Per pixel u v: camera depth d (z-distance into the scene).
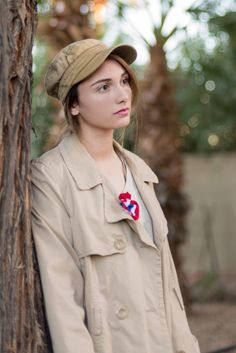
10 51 2.09
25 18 2.16
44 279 2.15
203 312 7.64
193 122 11.65
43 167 2.31
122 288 2.22
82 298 2.22
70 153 2.36
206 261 10.67
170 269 2.46
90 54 2.31
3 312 2.07
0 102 2.06
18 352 2.10
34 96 9.37
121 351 2.19
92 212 2.26
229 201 10.64
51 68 2.40
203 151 11.01
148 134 7.26
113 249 2.24
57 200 2.26
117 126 2.34
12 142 2.09
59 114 5.90
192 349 2.44
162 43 7.36
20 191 2.13
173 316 2.42
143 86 7.38
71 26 6.08
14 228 2.11
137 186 2.47
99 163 2.42
